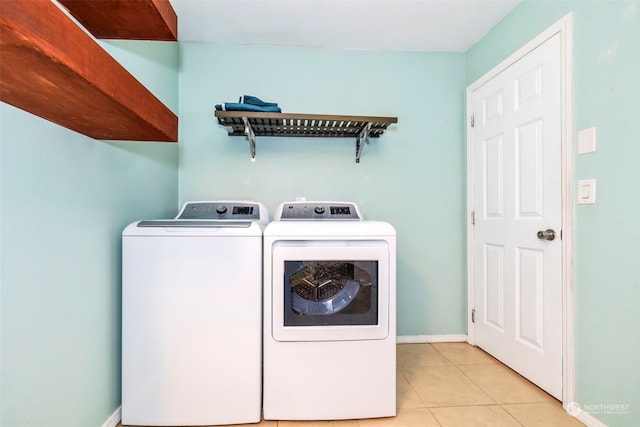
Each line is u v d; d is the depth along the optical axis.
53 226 1.10
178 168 2.31
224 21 2.05
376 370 1.49
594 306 1.41
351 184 2.42
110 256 1.44
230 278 1.44
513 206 1.93
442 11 1.96
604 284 1.36
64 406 1.15
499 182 2.07
